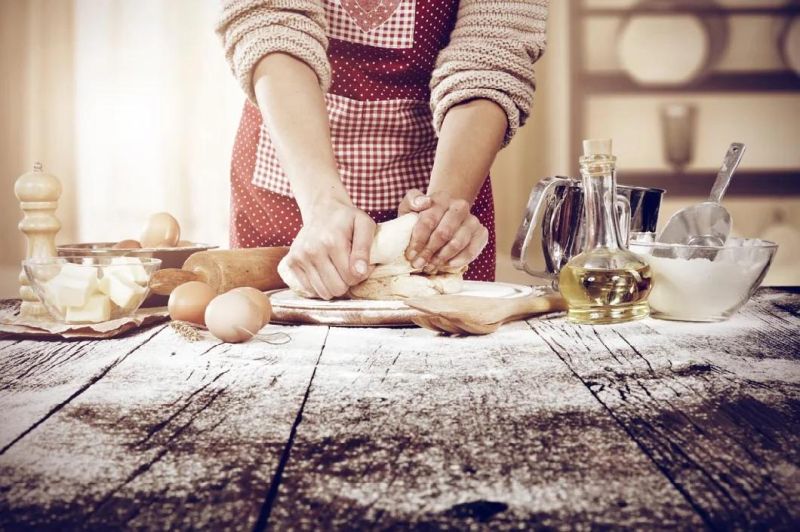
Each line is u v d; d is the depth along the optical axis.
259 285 1.13
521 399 0.59
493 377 0.66
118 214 4.22
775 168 3.96
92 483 0.42
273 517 0.38
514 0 1.25
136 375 0.69
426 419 0.54
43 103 4.12
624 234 1.04
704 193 3.98
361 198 1.43
